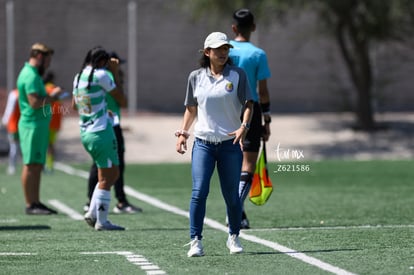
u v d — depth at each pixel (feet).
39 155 129.59
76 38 344.90
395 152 276.21
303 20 360.48
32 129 128.36
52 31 342.44
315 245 93.81
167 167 230.27
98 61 108.37
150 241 98.63
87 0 345.72
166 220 121.49
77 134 288.71
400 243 94.89
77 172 215.31
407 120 323.57
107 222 110.01
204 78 85.15
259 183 106.11
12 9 336.90
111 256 87.04
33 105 127.24
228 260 83.61
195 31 356.18
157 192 165.99
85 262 83.41
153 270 78.54
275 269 78.28
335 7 273.75
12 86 332.60
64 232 107.65
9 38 333.62
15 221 120.47
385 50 348.79
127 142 281.33
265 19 280.92
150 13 352.49
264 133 107.55
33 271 78.64
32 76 127.54
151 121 312.50
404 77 362.12
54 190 169.89
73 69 344.49
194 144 85.97
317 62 364.79
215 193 162.81
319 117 328.08
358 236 101.19
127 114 337.11
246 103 85.35
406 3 264.72
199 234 85.97
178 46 355.36
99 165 109.19
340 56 364.79
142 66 352.49
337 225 113.60
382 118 328.70
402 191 164.04
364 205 139.85
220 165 85.61
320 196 155.84
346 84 364.38
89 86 107.34
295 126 308.60
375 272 76.28
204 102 84.69
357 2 271.08
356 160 249.14
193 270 78.23
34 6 340.18
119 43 348.18
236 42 109.50
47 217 125.70
